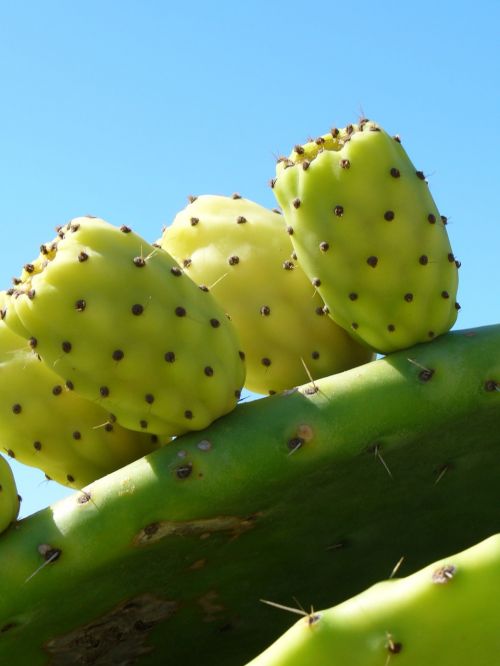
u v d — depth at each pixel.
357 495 0.51
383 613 0.41
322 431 0.49
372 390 0.50
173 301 0.51
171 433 0.51
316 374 0.56
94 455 0.54
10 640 0.50
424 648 0.41
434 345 0.51
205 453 0.49
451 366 0.50
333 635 0.41
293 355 0.55
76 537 0.48
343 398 0.50
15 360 0.55
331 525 0.51
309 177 0.52
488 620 0.41
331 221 0.52
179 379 0.50
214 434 0.50
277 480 0.49
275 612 0.53
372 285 0.52
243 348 0.56
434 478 0.51
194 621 0.52
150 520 0.49
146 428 0.51
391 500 0.51
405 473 0.51
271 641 0.54
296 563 0.52
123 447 0.55
